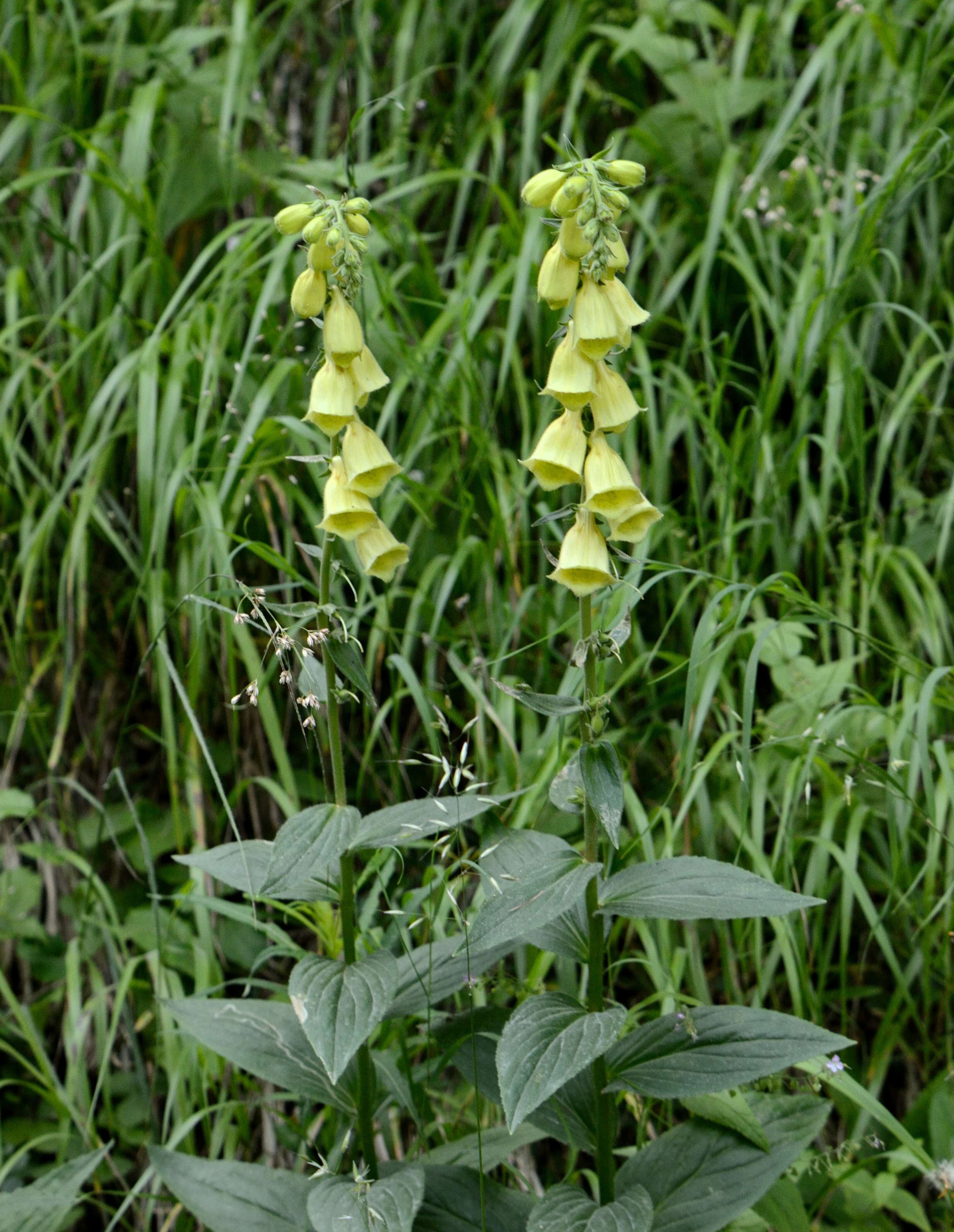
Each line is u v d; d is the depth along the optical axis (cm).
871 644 180
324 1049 150
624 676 182
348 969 154
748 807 172
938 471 203
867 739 182
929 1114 176
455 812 157
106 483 202
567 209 146
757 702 196
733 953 183
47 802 193
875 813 181
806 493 192
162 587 190
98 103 238
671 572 169
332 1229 151
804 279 196
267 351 199
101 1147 167
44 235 226
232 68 212
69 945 188
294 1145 181
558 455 150
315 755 197
